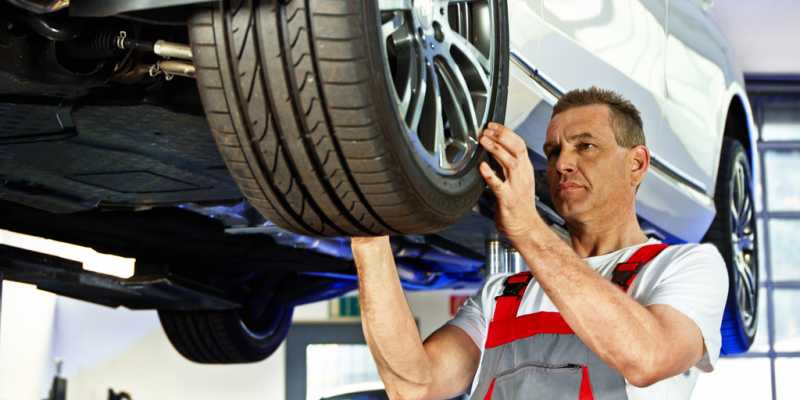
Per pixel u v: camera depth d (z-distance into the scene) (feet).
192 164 8.93
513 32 9.47
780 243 38.63
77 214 11.02
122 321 37.52
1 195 9.49
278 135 6.19
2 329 28.02
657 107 12.78
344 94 6.00
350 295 39.06
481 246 13.82
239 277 15.71
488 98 7.64
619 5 11.77
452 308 38.78
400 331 7.38
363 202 6.38
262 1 6.05
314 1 5.98
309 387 38.78
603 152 7.45
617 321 6.43
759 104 38.83
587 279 6.52
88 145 8.38
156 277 13.25
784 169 38.88
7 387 28.50
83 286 13.07
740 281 16.47
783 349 38.17
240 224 11.21
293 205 6.50
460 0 7.59
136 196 9.91
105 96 7.63
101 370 37.27
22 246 11.35
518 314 7.15
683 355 6.58
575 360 6.80
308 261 14.08
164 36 7.30
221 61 6.11
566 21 10.48
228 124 6.24
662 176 13.16
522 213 6.69
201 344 16.07
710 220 15.31
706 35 15.14
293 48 6.00
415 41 6.84
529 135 10.05
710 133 14.84
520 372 6.91
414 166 6.44
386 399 16.71
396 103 6.29
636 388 6.78
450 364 7.63
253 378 38.60
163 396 37.83
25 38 6.89
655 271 7.06
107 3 6.23
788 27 36.37
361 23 6.01
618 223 7.52
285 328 17.13
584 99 7.61
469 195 7.24
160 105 7.61
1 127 7.91
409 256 14.11
